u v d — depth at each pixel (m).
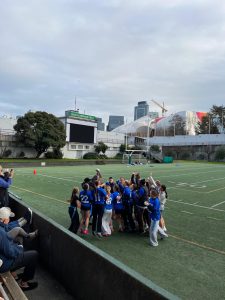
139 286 3.86
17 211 9.69
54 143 55.16
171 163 70.69
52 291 5.71
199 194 21.17
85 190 10.59
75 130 65.81
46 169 41.53
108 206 10.55
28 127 53.31
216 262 8.25
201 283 6.89
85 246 5.18
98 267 4.77
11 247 5.13
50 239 6.54
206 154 92.00
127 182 11.38
